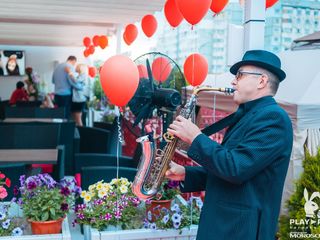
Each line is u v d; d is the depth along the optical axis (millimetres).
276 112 1616
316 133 2996
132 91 2590
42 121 5855
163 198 2818
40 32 8695
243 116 1723
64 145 4930
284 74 1712
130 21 7004
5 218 2605
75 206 2861
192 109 1906
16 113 6449
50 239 2479
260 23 2715
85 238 2750
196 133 1654
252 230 1623
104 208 2654
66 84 8461
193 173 1952
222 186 1716
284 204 2828
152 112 2604
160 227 2570
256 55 1701
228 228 1661
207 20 6875
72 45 10844
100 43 6762
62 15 6512
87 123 9898
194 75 3248
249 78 1696
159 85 2654
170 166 1980
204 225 1753
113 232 2521
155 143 2078
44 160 3666
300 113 2971
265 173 1641
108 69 2576
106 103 8742
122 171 3340
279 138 1584
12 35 9250
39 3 5414
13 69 11430
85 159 4012
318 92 3127
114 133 4895
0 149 4129
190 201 2803
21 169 3111
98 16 6520
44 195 2605
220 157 1564
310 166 2664
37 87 10602
